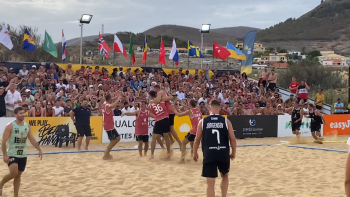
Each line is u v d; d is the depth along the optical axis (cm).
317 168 891
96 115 1415
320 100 2092
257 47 11744
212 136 542
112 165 898
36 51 2733
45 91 1516
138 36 5753
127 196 629
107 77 1825
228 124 554
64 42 2023
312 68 3531
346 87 3375
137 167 876
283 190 676
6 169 845
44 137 1262
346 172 280
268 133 1648
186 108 1280
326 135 1781
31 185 700
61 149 1168
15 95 1345
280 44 13425
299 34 14138
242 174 818
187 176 786
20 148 598
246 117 1598
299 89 2031
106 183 720
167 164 923
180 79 1986
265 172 843
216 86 2017
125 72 2017
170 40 6169
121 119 1395
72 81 1653
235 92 1850
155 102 993
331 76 3462
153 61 3812
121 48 2170
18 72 1731
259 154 1112
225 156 539
